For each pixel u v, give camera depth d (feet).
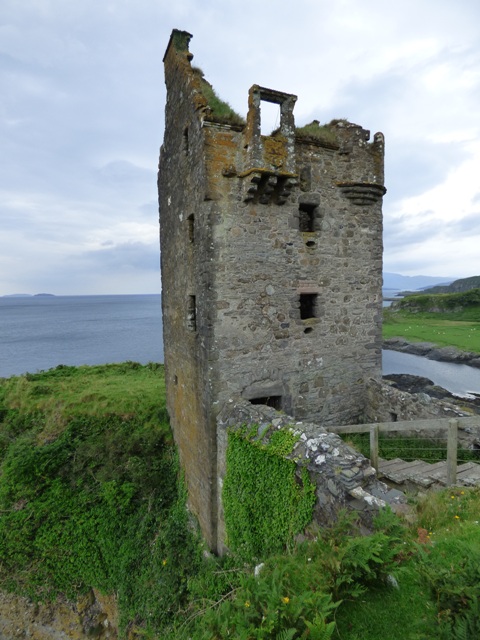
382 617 11.30
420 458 26.63
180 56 30.73
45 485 37.52
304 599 10.74
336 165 31.09
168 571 28.99
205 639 11.59
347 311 32.50
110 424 44.65
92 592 32.73
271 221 28.50
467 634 8.30
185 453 34.63
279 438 21.52
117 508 34.83
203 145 25.93
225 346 27.43
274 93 25.73
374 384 32.89
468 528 14.25
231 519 25.14
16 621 32.01
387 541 12.68
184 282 32.94
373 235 33.24
